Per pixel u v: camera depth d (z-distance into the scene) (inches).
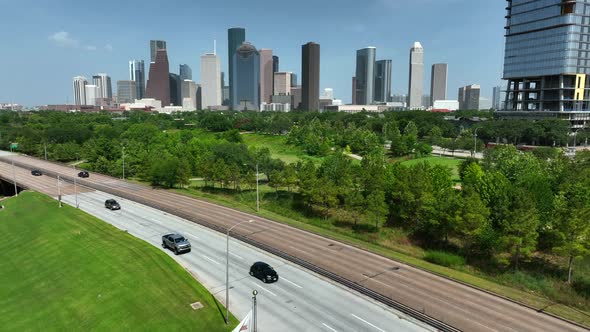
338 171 3041.3
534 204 1961.1
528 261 1963.6
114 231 2445.9
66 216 2815.0
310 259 1950.1
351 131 6781.5
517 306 1502.2
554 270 1889.8
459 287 1662.2
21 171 4722.0
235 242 2260.1
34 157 5935.0
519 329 1328.7
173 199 3353.8
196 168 4082.2
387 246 2331.4
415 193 2471.7
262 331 1334.9
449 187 2623.0
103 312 1521.9
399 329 1346.0
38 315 1593.3
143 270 1818.4
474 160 3521.2
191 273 1824.6
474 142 5620.1
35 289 1841.8
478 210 2047.2
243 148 4141.2
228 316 1439.5
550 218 1966.0
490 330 1317.7
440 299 1542.8
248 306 1512.1
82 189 3826.3
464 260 2042.3
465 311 1449.3
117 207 3016.7
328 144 6072.8
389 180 2760.8
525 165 2915.8
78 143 6363.2
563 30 7106.3
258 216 2815.0
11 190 4621.1
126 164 4473.4
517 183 2475.4
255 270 1771.7
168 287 1657.2
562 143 6294.3
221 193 3651.6
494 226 2113.7
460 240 2297.0
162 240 2224.4
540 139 6560.0
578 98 7317.9
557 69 7224.4
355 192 2632.9
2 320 1601.9
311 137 6166.3
